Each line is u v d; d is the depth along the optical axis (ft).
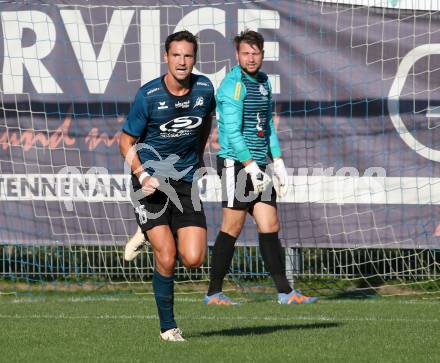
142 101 65.82
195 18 118.11
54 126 118.83
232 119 93.20
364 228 116.26
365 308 98.68
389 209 115.96
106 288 120.57
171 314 69.82
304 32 116.67
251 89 94.84
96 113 118.52
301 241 117.08
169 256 67.00
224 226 102.68
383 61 115.85
